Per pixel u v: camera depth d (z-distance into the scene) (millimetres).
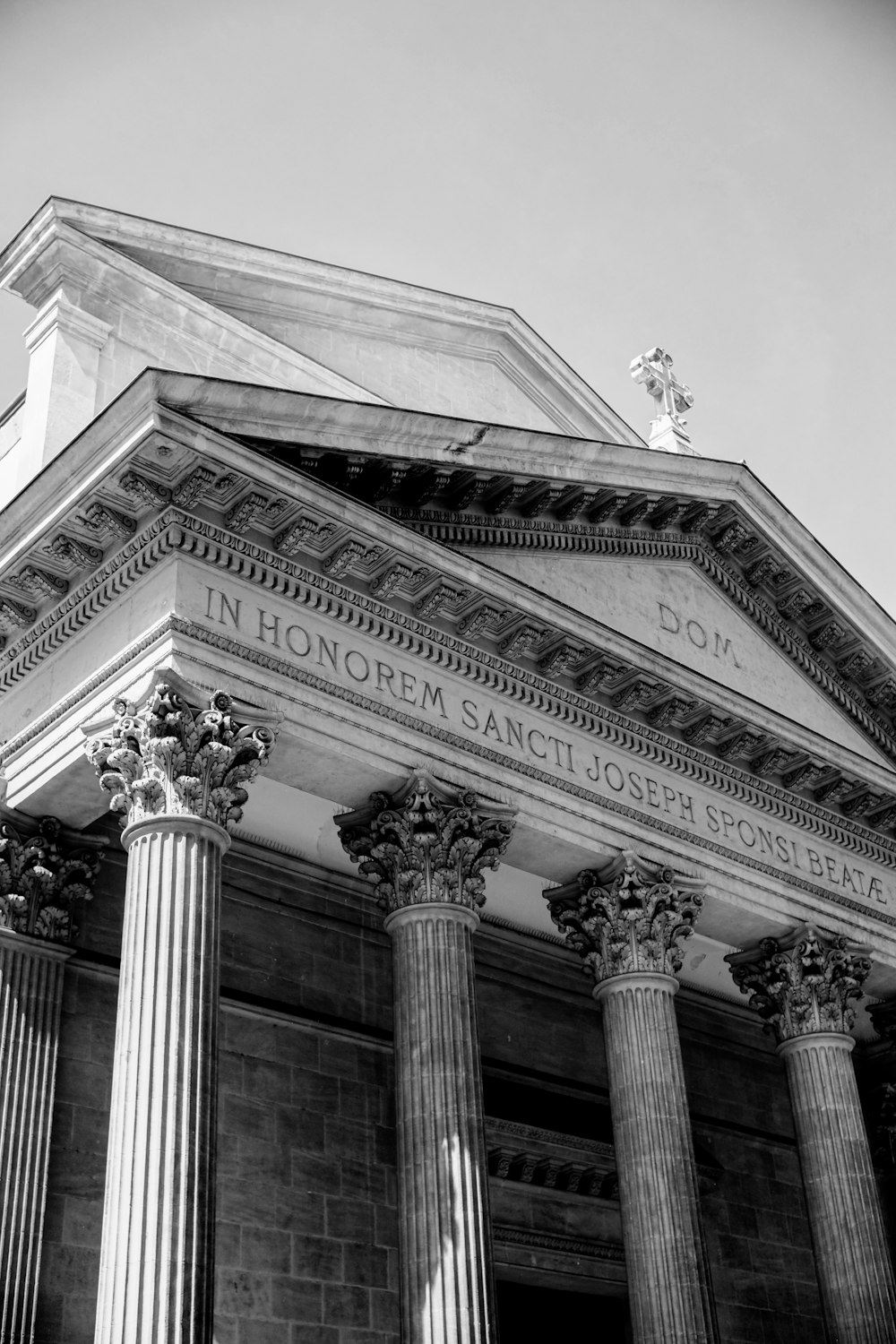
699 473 33688
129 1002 21812
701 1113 38781
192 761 23375
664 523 34156
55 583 26094
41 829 26719
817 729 36312
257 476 24594
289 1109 30062
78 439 24266
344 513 25781
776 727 32875
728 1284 36875
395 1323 29703
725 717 32031
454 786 27047
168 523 24453
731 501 34625
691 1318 25812
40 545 25469
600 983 29016
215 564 24922
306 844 32406
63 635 26141
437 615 27891
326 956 32438
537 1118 33688
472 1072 24844
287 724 24812
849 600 36812
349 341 39188
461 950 25766
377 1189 30688
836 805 35219
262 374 35875
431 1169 23828
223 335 35219
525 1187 33438
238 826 31625
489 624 28359
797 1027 32344
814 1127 31453
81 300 32438
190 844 22844
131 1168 20500
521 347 43188
